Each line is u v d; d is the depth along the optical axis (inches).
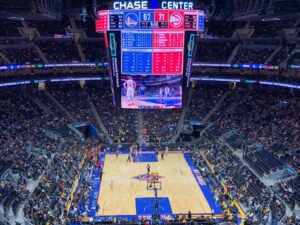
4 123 1932.8
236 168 1598.2
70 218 1206.3
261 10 1705.2
